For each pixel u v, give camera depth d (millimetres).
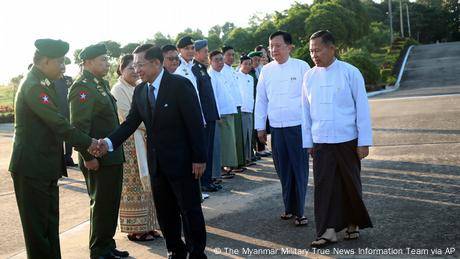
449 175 6910
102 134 4637
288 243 4816
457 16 88312
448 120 12180
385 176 7230
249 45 47156
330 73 4668
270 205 6227
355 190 4605
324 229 4633
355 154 4652
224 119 8070
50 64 4020
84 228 5996
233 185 7570
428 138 10047
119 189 4707
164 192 4312
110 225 4672
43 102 3910
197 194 4281
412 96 21766
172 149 4172
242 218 5766
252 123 9266
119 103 5277
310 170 8250
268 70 5652
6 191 8469
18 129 3988
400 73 36906
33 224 3967
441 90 23734
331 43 4625
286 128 5418
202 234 4262
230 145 8094
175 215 4418
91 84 4586
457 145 9000
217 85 8055
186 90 4168
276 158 5582
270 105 5574
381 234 4812
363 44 52906
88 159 4371
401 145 9656
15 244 5508
